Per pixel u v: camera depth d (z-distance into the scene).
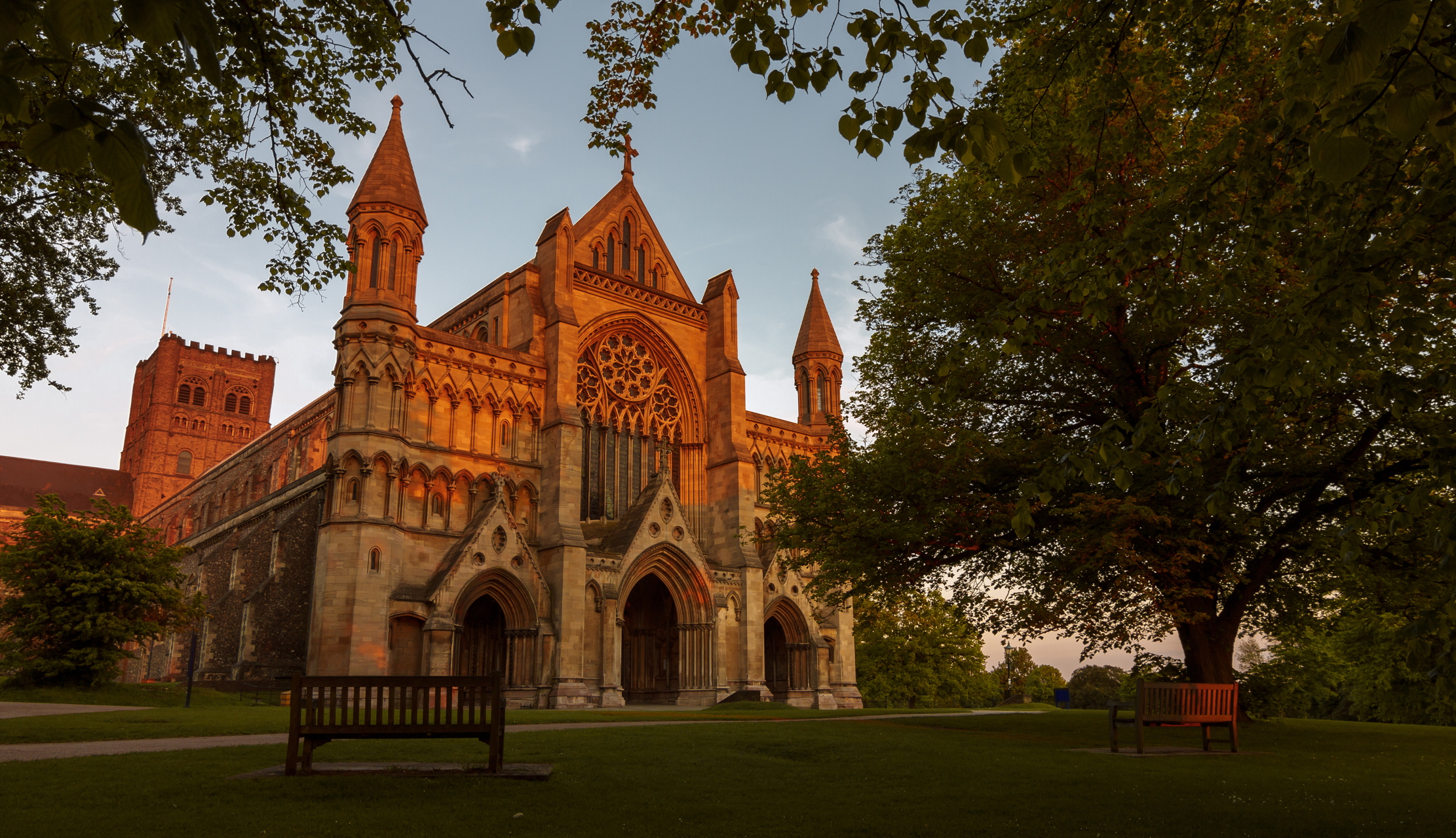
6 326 25.28
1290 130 11.45
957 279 26.33
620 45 17.53
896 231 28.09
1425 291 12.59
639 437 63.16
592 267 61.94
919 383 27.38
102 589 49.25
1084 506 21.47
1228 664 24.88
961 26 10.41
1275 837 10.99
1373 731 30.38
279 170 18.11
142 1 4.23
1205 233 12.96
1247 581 23.39
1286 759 19.16
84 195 21.05
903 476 26.36
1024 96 20.81
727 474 63.41
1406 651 8.42
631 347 63.94
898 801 13.40
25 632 47.44
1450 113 6.73
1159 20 15.58
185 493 102.31
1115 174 22.14
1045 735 25.97
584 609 52.66
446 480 52.00
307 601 53.19
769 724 30.06
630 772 16.16
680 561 58.09
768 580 63.25
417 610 47.97
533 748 20.14
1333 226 12.52
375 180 52.84
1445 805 13.32
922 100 8.60
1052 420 26.36
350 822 10.81
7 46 4.33
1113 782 15.37
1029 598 25.20
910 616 79.44
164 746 19.56
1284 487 21.94
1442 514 8.87
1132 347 24.58
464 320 65.69
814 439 71.81
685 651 57.69
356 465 48.34
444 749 19.42
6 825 10.43
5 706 36.97
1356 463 21.08
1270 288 20.56
